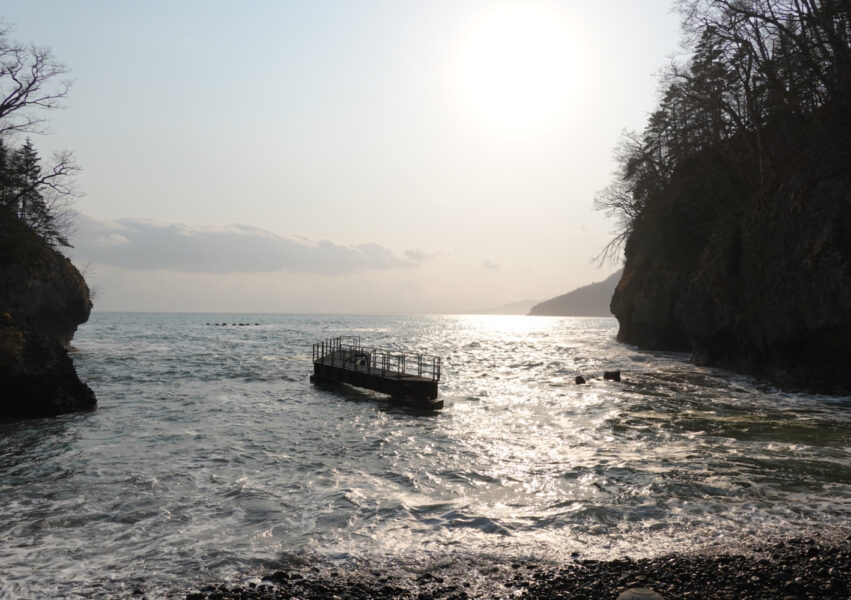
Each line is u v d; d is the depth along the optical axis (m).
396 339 85.62
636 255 64.00
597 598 6.59
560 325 187.75
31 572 7.64
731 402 23.36
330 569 7.64
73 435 17.12
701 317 38.62
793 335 27.47
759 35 34.47
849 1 28.38
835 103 30.16
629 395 25.55
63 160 41.47
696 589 6.77
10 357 20.05
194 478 12.51
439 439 16.77
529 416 20.66
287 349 57.84
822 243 26.83
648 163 57.91
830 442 15.74
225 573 7.56
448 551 8.27
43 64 36.72
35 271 46.16
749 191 38.94
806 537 8.65
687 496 10.83
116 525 9.55
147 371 36.03
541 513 10.01
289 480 12.36
